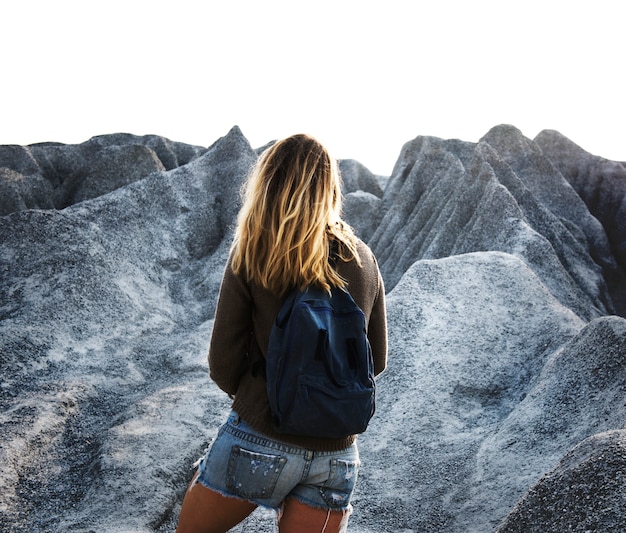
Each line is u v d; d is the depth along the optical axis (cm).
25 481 382
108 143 1482
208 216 746
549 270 652
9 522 353
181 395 475
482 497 352
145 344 578
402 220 1079
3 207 1062
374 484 389
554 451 353
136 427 429
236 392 209
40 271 590
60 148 1423
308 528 195
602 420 341
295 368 182
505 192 736
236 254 200
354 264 205
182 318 636
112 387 507
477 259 560
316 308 189
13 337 522
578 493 242
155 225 710
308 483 194
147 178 739
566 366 392
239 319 199
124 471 384
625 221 994
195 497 201
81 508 366
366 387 188
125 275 635
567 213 948
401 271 910
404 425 430
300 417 181
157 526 358
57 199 1154
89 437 433
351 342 191
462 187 873
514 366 466
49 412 441
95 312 581
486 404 446
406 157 1249
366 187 1453
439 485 377
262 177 201
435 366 469
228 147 800
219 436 199
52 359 521
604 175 1038
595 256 915
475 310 511
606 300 795
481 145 879
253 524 361
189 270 704
